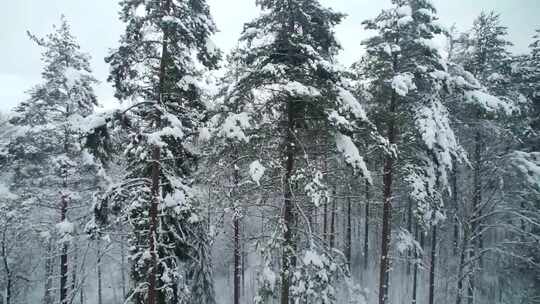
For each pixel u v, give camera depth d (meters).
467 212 20.84
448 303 23.75
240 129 9.65
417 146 15.23
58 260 23.69
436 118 13.77
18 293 21.47
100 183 16.45
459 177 22.86
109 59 9.41
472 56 20.00
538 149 22.70
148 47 9.83
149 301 9.53
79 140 9.02
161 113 9.38
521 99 19.30
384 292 14.79
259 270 11.05
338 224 33.38
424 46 13.48
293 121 11.53
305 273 10.52
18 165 17.08
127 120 9.57
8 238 19.17
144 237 10.45
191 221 10.26
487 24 19.50
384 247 14.87
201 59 10.54
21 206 17.27
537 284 21.81
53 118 16.70
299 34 10.85
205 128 9.98
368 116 14.77
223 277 30.53
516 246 22.72
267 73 10.37
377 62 14.55
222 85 15.77
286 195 11.38
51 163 16.45
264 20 11.27
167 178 9.95
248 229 22.80
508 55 20.17
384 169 15.00
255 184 11.82
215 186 12.48
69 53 17.14
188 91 10.38
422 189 13.84
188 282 13.16
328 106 10.70
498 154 20.36
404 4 14.46
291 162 11.52
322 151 12.07
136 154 9.16
